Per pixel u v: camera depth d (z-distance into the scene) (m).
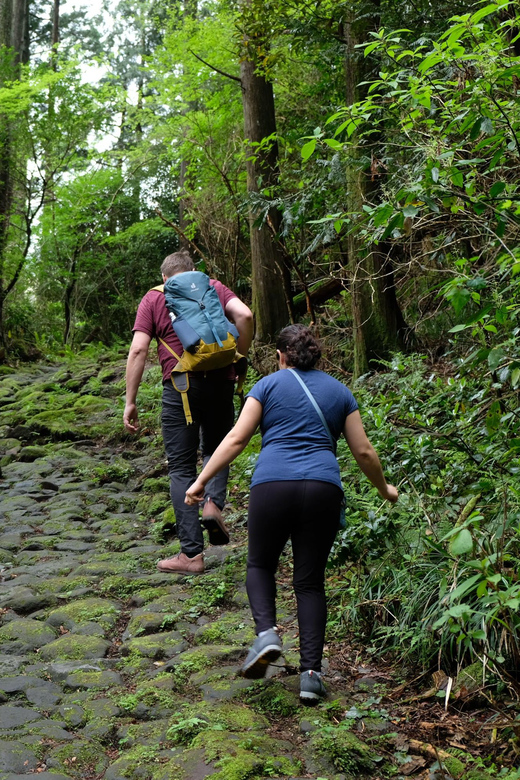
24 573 4.79
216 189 12.39
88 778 2.53
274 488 2.91
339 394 3.06
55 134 15.42
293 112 11.26
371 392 6.43
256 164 9.82
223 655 3.40
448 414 4.19
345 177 6.68
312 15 7.43
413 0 6.99
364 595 3.62
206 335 4.18
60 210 19.77
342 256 8.84
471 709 2.87
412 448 3.79
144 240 21.94
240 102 13.62
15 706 3.00
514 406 3.82
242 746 2.58
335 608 3.78
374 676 3.22
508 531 3.20
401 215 2.71
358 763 2.54
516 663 2.88
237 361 4.44
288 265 9.77
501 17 4.16
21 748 2.64
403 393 4.73
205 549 5.02
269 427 3.04
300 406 3.01
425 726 2.78
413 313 7.92
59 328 21.61
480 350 2.94
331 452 3.00
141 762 2.56
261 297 9.75
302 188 7.39
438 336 7.36
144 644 3.58
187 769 2.46
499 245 3.73
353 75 7.21
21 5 21.53
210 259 11.77
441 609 3.13
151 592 4.27
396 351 7.32
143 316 4.40
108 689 3.16
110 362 13.16
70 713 2.94
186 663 3.32
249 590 2.97
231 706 2.90
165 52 13.77
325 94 10.59
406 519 3.77
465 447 3.77
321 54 8.02
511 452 3.40
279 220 9.43
